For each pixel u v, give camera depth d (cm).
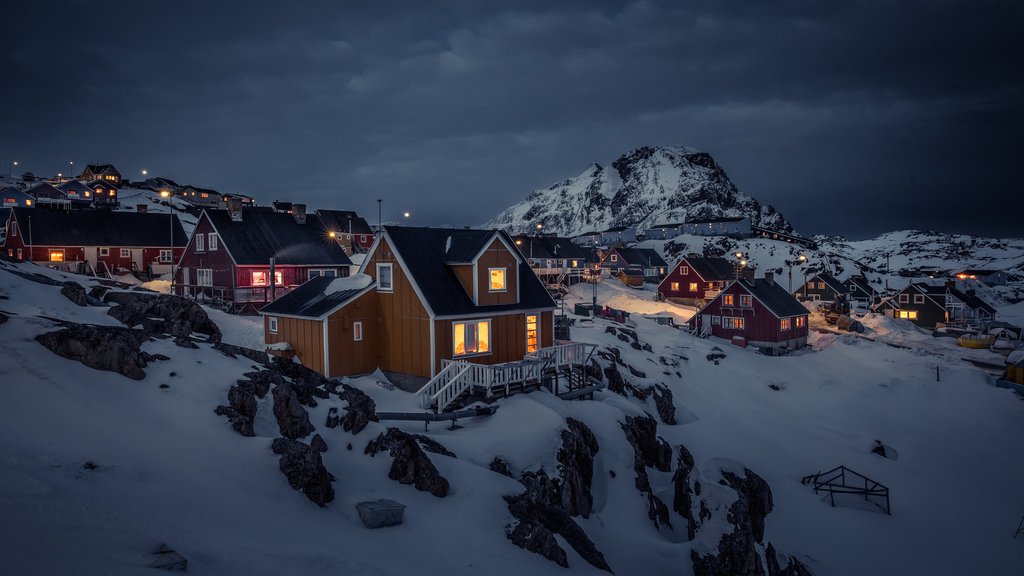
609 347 4294
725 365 5141
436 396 2484
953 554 2466
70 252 5956
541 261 10519
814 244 18662
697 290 9444
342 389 2112
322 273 5262
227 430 1553
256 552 1007
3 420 1280
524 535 1522
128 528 947
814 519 2595
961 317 8581
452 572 1220
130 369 1664
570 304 7369
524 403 2514
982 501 3006
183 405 1606
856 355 5712
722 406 4244
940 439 3766
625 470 2392
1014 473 3334
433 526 1455
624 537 1975
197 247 5225
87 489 1073
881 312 9150
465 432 2269
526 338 3269
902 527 2641
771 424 3997
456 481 1744
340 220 9388
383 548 1252
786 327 6309
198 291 5209
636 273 12356
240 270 4828
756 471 3098
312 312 2977
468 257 3000
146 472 1266
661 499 2419
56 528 857
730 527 1808
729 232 18100
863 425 4041
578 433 2338
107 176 14400
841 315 8538
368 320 3055
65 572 720
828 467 3322
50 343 1647
